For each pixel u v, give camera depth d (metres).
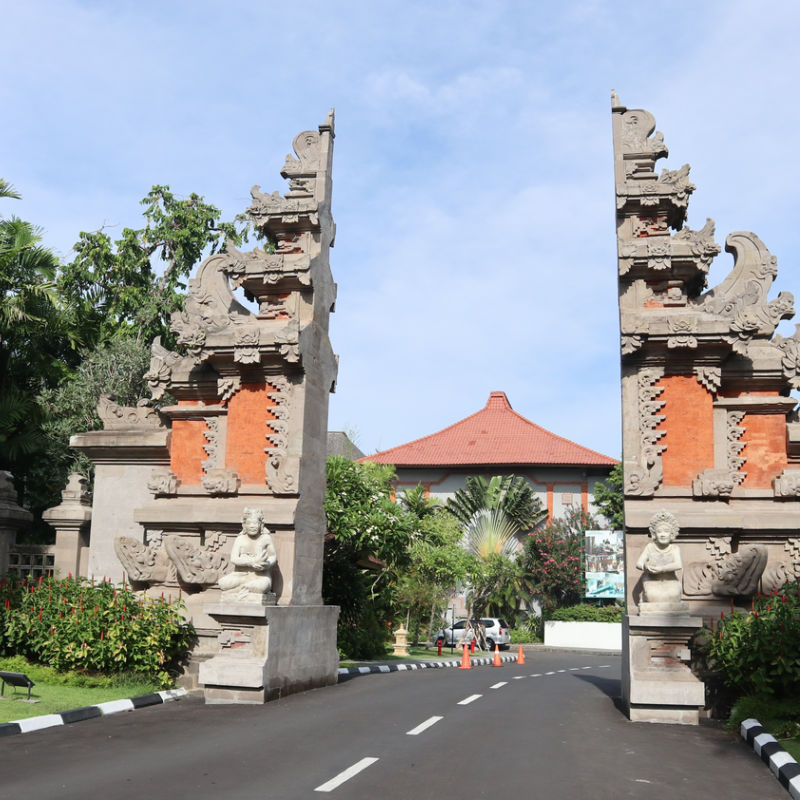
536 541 43.66
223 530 14.55
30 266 22.62
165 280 32.72
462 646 37.59
